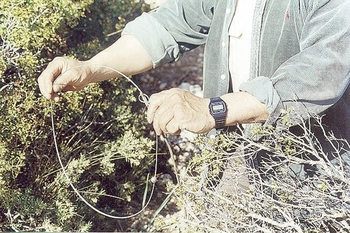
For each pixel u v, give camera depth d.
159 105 0.98
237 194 1.05
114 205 1.64
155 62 1.16
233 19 1.11
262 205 1.03
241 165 1.11
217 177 1.17
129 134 1.53
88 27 1.72
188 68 2.09
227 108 0.99
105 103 1.58
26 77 1.39
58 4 1.42
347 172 1.11
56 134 1.47
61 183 1.43
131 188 1.59
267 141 1.07
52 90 1.08
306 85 1.00
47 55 1.52
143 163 1.63
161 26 1.15
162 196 1.68
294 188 1.02
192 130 0.97
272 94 1.00
